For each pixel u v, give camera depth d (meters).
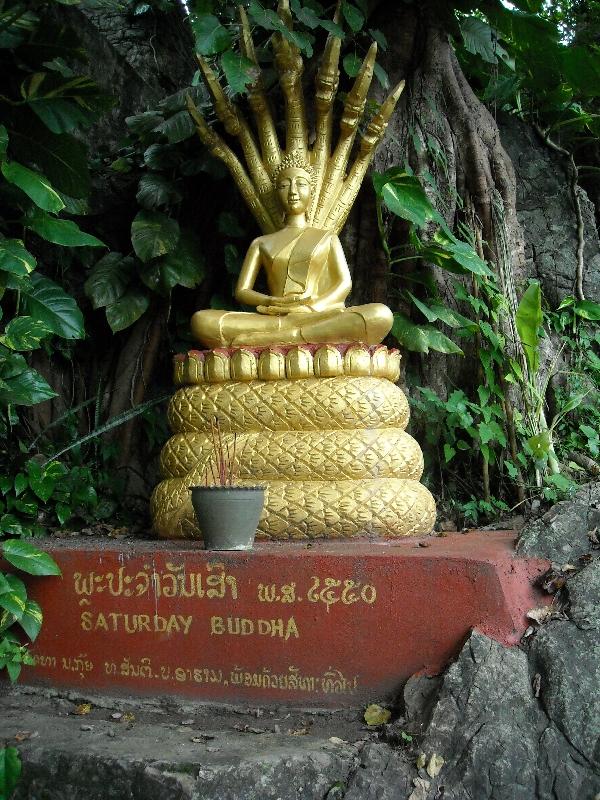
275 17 3.12
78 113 2.81
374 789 1.71
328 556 2.05
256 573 2.09
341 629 2.03
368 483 2.54
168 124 3.59
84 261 3.71
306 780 1.73
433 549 2.24
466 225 3.63
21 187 2.55
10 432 3.24
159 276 3.50
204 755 1.77
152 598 2.17
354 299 3.57
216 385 2.74
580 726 1.78
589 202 4.15
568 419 3.72
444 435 3.45
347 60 3.49
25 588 2.23
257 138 3.71
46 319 2.96
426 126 3.64
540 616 1.99
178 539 2.63
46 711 2.16
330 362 2.63
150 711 2.11
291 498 2.50
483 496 3.43
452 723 1.80
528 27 3.78
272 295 3.07
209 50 3.10
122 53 4.39
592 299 4.01
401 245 3.49
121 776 1.74
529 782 1.73
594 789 1.71
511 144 4.20
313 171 3.23
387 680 1.99
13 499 3.02
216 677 2.10
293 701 2.04
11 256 2.57
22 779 1.81
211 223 3.83
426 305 3.50
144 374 3.67
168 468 2.76
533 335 3.30
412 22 3.69
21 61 2.82
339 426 2.61
